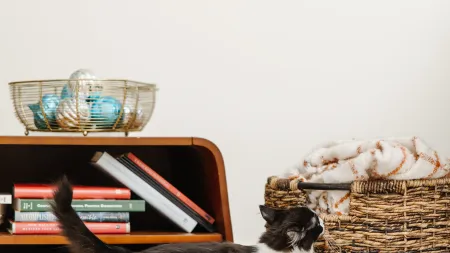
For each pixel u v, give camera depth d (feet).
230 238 5.44
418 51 7.80
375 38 7.80
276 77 7.80
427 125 7.82
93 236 4.68
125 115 5.74
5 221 5.82
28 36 7.43
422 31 7.79
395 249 5.15
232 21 7.74
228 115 7.77
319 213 5.49
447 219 5.27
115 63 7.60
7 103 7.37
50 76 7.48
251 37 7.76
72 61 7.52
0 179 6.28
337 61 7.85
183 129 7.72
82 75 5.60
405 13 7.79
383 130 7.81
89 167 6.46
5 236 5.16
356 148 5.45
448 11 7.79
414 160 5.20
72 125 5.59
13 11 7.40
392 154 5.13
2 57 7.38
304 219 4.93
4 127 7.35
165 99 7.68
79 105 5.56
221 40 7.73
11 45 7.40
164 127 7.69
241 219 7.79
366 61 7.80
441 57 7.80
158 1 7.64
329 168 5.45
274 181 5.70
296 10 7.80
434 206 5.21
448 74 7.79
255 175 7.80
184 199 5.60
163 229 6.27
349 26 7.85
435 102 7.80
